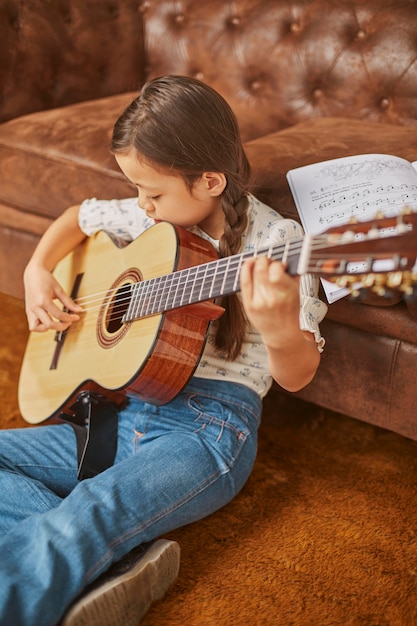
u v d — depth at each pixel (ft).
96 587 3.81
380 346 5.12
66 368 5.02
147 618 4.12
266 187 5.35
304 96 7.78
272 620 4.12
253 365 4.75
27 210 6.89
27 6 7.66
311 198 5.12
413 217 2.96
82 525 3.85
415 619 4.14
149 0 8.48
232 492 4.55
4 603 3.56
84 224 5.48
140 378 4.33
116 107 7.29
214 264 3.90
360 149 5.74
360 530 4.82
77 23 8.08
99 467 4.63
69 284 5.40
